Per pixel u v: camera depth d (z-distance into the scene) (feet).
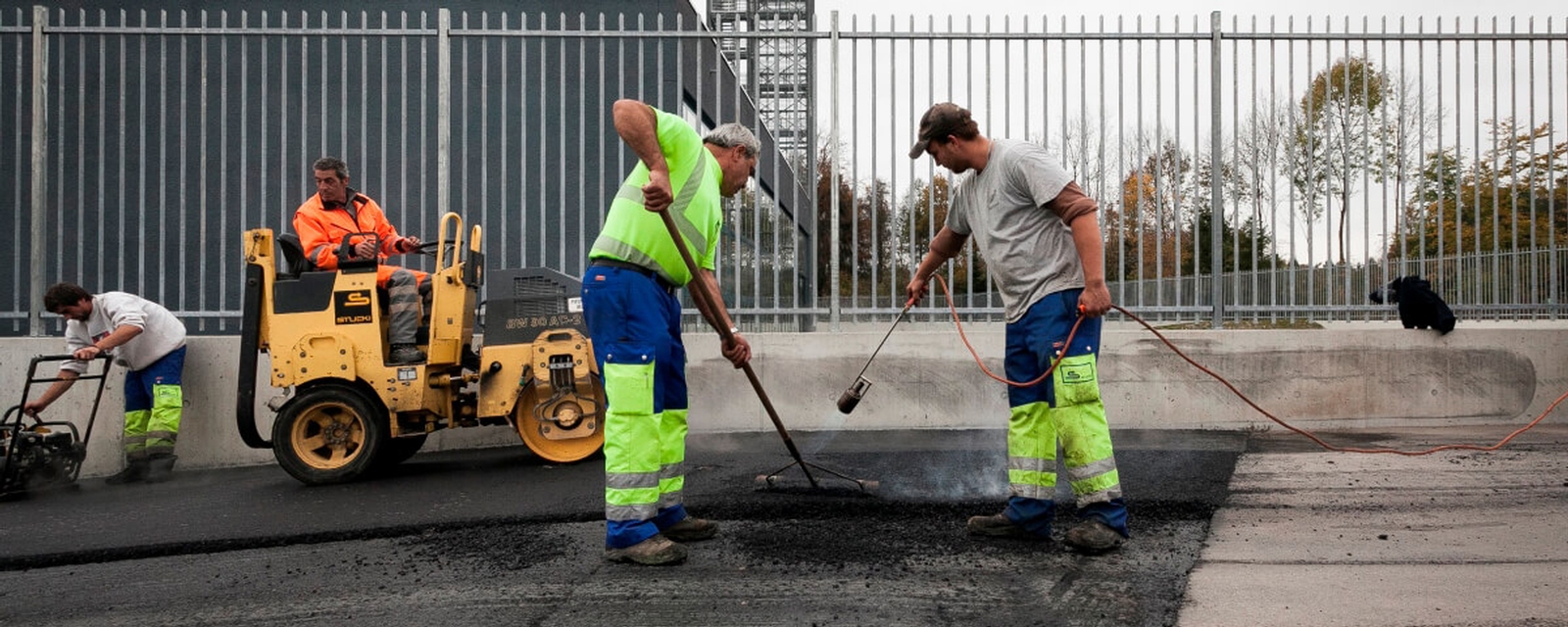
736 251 22.27
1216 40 21.85
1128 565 11.05
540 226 23.29
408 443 20.17
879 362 21.68
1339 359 21.12
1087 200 11.35
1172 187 21.98
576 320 18.78
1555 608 9.39
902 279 22.61
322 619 10.08
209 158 29.22
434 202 27.48
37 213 21.85
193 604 10.81
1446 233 22.13
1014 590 10.26
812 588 10.46
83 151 22.68
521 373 18.61
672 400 12.34
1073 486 11.87
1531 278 21.62
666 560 11.34
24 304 27.22
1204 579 10.52
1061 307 11.66
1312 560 11.15
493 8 32.40
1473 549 11.50
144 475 19.88
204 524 14.53
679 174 11.71
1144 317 21.88
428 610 10.17
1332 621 9.18
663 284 11.93
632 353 11.39
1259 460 16.83
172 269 27.63
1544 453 17.13
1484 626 8.99
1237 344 21.22
